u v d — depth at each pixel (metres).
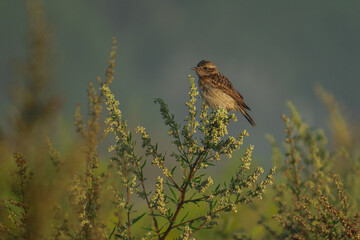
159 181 5.75
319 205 5.97
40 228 4.39
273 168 5.82
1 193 4.56
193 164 5.92
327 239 5.85
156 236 5.94
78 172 4.98
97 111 5.20
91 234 5.12
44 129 3.43
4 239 4.73
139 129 5.80
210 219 5.71
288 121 6.31
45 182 4.07
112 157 5.57
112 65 5.63
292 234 5.93
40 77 3.29
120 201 5.48
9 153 4.14
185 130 5.95
